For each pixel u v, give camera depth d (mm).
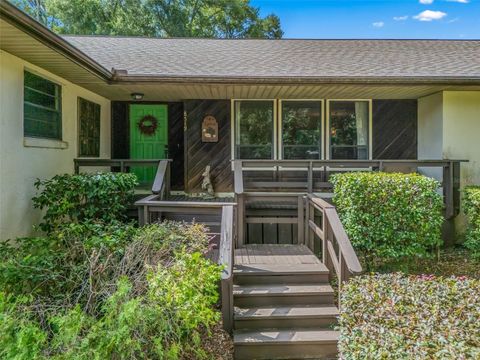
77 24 20828
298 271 4645
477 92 7539
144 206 4863
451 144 7543
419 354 1800
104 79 6227
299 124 8461
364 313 2281
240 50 9188
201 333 3922
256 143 8492
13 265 3439
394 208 5344
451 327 2021
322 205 4926
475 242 6156
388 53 8930
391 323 2113
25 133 5258
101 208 5484
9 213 4871
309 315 4086
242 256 5332
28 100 5309
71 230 4230
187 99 8477
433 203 5410
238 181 6207
